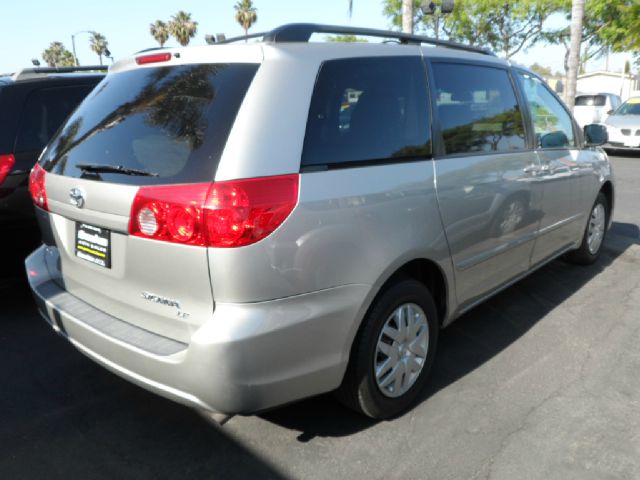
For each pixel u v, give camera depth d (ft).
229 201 6.69
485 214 10.43
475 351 11.64
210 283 6.87
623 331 12.51
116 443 8.79
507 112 11.66
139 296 7.66
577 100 62.64
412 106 9.25
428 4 32.91
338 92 8.09
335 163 7.78
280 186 7.04
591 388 10.16
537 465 8.13
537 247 12.94
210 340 6.79
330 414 9.46
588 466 8.10
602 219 17.06
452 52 10.59
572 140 14.60
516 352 11.58
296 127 7.41
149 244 7.20
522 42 82.69
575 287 15.28
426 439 8.77
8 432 9.07
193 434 9.00
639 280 15.79
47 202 9.05
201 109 7.39
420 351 9.48
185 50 8.25
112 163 7.79
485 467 8.11
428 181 9.07
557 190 13.28
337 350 7.84
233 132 6.97
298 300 7.28
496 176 10.71
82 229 8.38
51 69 14.58
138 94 8.36
